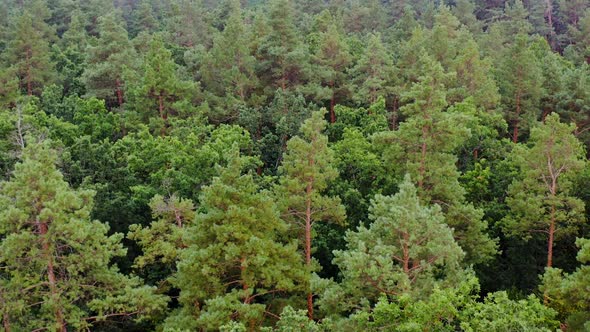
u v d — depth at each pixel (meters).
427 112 31.45
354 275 21.39
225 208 24.97
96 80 57.28
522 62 48.38
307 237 28.97
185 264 23.91
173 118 47.09
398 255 24.23
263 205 25.38
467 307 19.06
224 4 88.56
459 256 23.33
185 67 60.91
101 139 47.34
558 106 48.00
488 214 36.53
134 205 35.34
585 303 21.58
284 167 29.23
